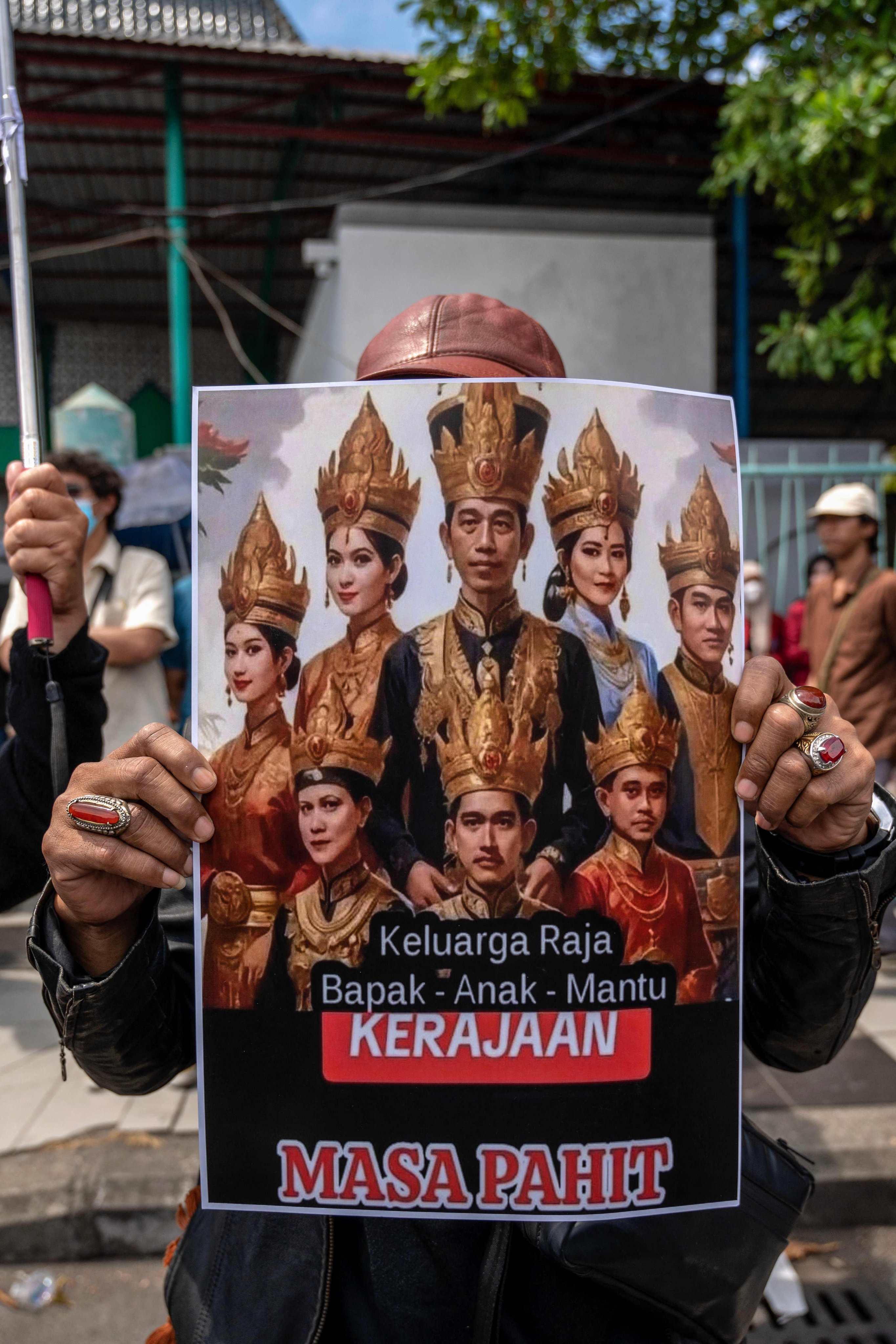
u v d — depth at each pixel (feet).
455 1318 3.47
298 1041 3.18
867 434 59.67
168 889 3.79
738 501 3.26
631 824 3.16
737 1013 3.21
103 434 25.61
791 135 17.26
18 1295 8.41
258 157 35.12
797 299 46.47
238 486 3.22
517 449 3.16
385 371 3.76
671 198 37.01
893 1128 9.81
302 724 3.18
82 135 33.76
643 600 3.18
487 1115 3.15
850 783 3.05
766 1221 3.73
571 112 30.07
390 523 3.17
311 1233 3.52
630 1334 3.66
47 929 3.28
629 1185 3.15
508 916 3.14
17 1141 9.84
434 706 3.15
